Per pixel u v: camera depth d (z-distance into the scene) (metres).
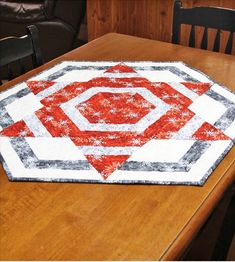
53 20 3.24
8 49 1.65
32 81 1.58
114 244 0.91
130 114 1.36
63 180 1.08
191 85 1.53
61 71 1.65
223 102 1.42
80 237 0.92
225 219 1.01
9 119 1.34
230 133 1.26
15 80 1.59
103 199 1.03
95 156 1.17
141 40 1.91
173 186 1.06
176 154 1.17
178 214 0.98
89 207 1.00
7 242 0.91
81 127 1.30
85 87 1.53
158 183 1.07
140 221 0.96
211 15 1.84
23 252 0.89
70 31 3.27
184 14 1.90
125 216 0.98
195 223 0.96
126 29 3.05
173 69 1.65
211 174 1.10
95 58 1.76
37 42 1.75
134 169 1.12
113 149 1.19
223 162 1.14
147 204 1.01
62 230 0.94
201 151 1.18
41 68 1.68
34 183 1.07
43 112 1.38
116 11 3.01
